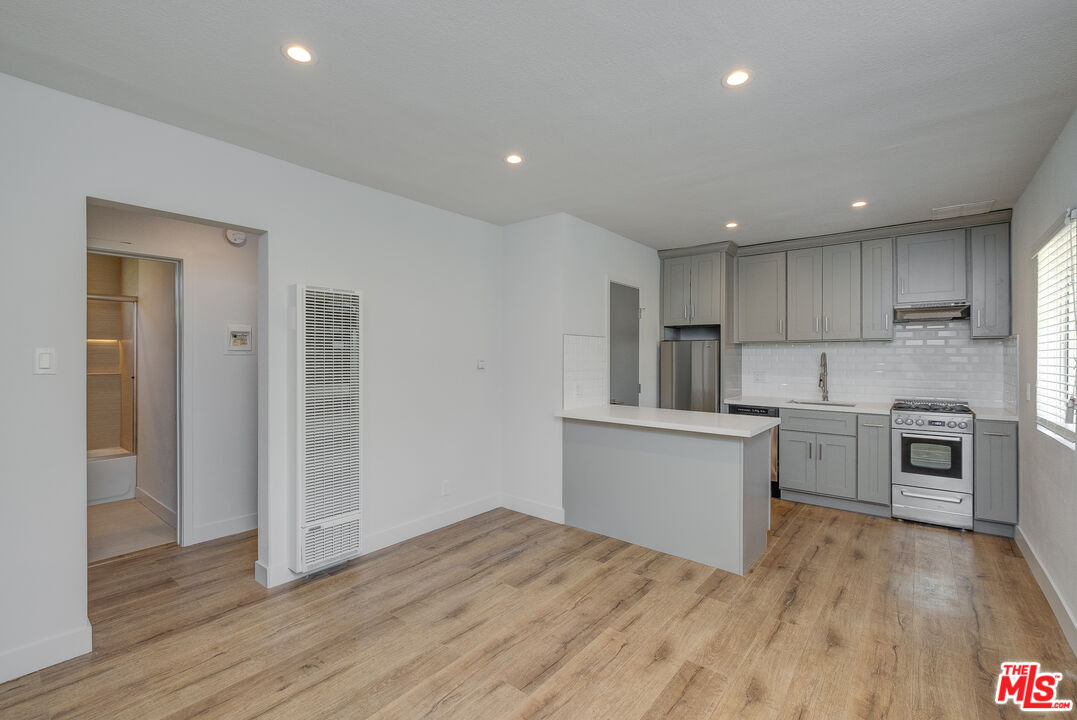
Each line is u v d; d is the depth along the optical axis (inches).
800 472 178.7
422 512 146.6
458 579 117.2
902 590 112.0
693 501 128.2
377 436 134.6
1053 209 104.1
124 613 101.5
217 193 104.6
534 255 163.0
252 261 150.4
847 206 147.4
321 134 102.1
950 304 160.9
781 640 92.7
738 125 97.1
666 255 206.5
